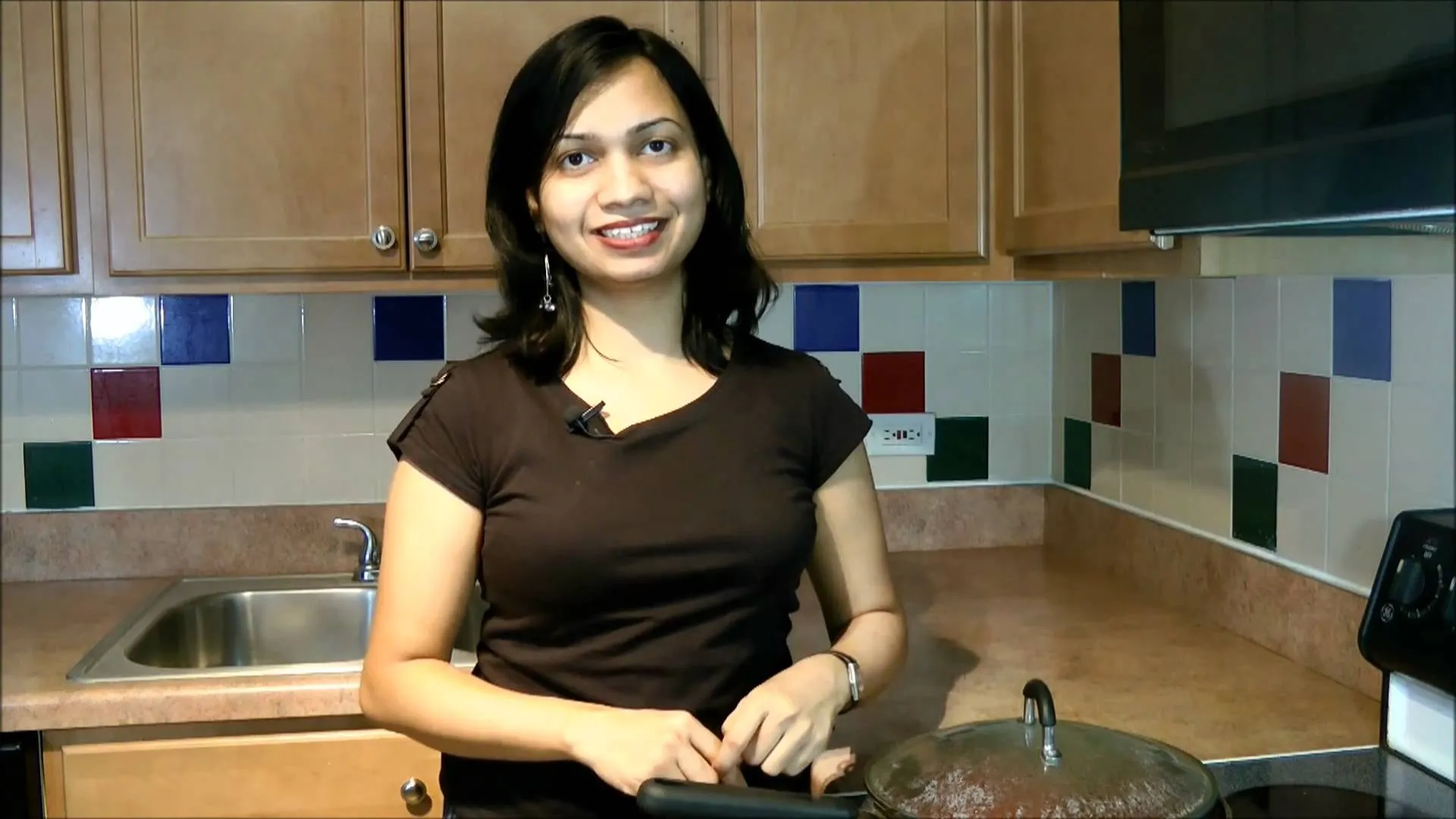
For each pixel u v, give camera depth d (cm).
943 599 181
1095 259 153
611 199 112
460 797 117
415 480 115
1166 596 179
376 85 162
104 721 145
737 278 127
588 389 118
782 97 169
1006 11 171
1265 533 156
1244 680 143
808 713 109
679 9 166
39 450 194
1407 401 130
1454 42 80
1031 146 165
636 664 112
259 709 147
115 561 196
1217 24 107
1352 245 126
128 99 160
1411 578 118
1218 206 106
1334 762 120
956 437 211
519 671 114
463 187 165
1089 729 114
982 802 98
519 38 164
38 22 158
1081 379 205
